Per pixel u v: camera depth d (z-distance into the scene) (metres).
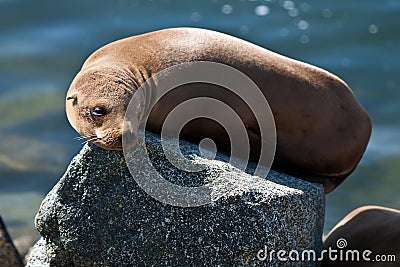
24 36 64.62
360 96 54.69
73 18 67.00
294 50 60.97
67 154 48.72
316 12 65.94
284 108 27.34
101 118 25.22
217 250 23.98
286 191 24.50
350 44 61.44
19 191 44.31
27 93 56.47
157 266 24.44
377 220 27.39
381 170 45.44
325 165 28.28
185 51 27.28
